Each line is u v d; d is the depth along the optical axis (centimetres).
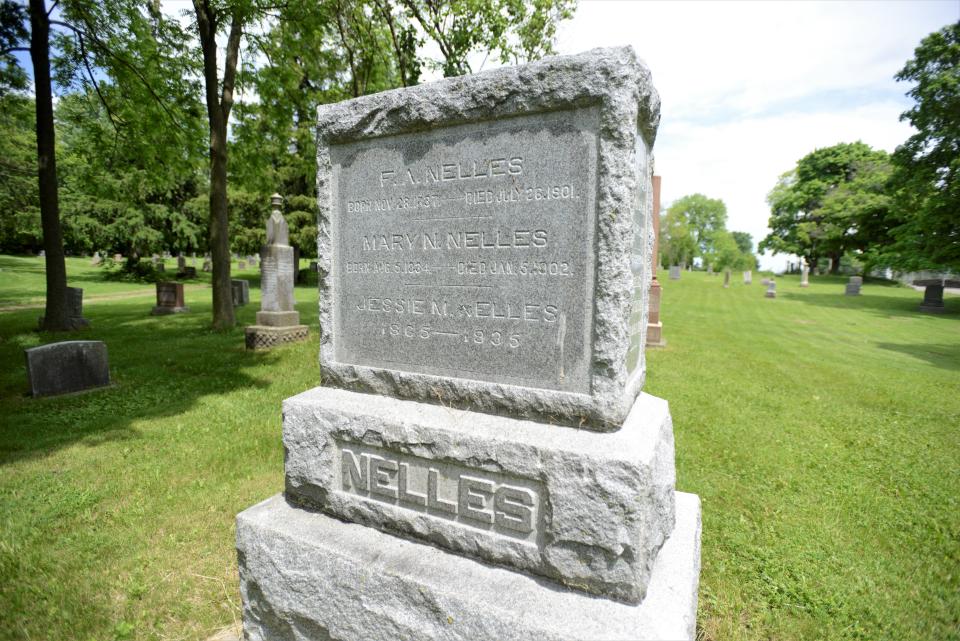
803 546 359
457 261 265
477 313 262
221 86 1309
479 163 255
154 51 1166
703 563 337
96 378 764
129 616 294
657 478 234
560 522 225
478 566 242
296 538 268
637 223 255
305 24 1130
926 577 329
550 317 245
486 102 245
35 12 1086
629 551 214
